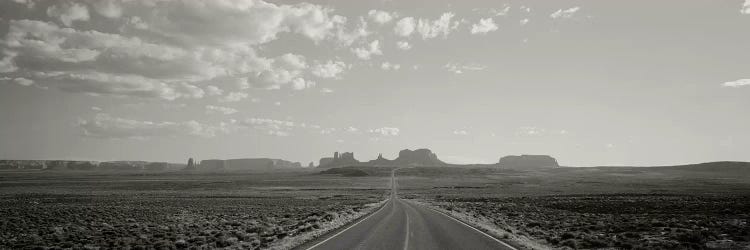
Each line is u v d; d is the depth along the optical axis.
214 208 51.25
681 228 26.92
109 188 133.25
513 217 37.56
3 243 21.64
